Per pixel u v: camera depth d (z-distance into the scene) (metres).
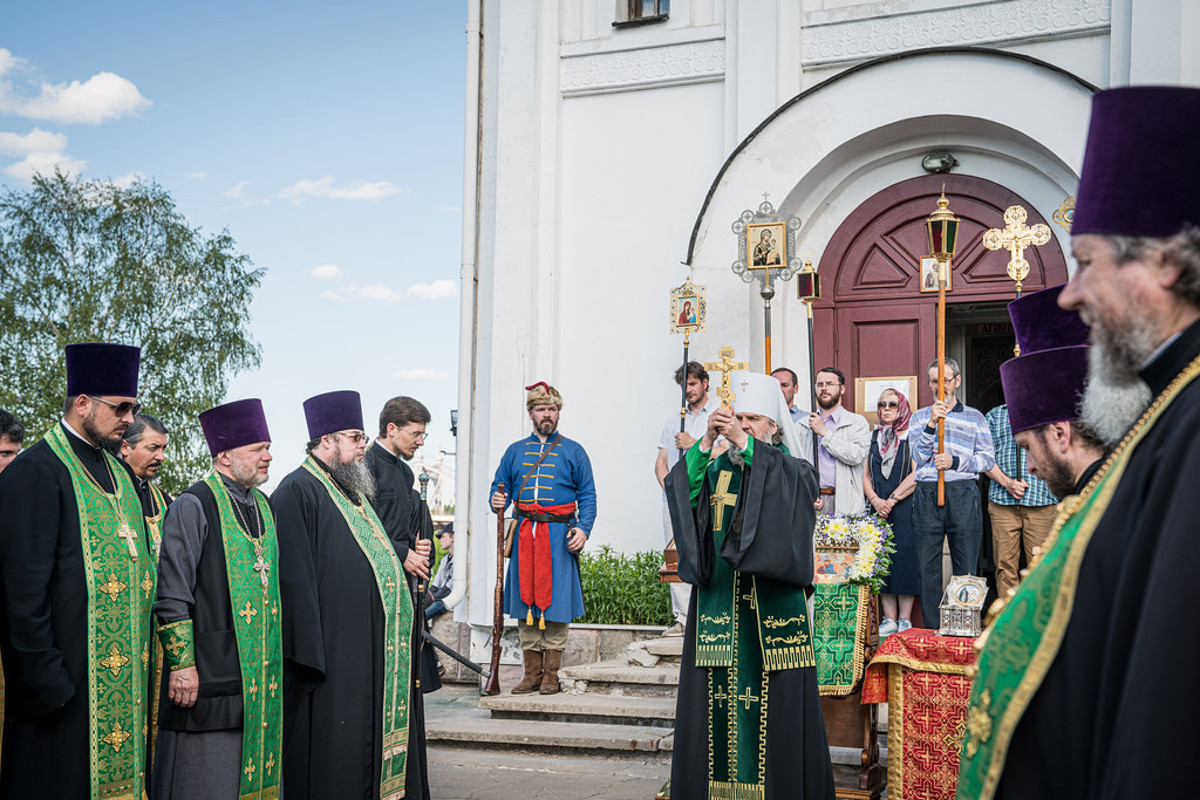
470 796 6.45
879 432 8.72
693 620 5.37
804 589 5.35
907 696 5.59
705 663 5.23
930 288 8.47
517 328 10.93
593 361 10.91
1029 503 7.85
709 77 10.77
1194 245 1.86
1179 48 9.01
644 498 10.60
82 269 28.48
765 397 5.29
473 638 10.58
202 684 4.82
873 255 10.50
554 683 8.69
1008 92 9.48
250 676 4.95
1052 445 2.91
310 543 5.55
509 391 10.88
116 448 5.02
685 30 10.84
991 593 8.64
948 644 5.49
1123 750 1.66
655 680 8.43
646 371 10.72
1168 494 1.79
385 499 6.52
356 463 5.89
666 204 10.84
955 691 5.48
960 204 10.22
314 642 5.30
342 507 5.74
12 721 4.39
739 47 10.51
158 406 27.84
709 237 10.31
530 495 8.77
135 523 4.94
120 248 28.47
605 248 10.99
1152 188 1.88
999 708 2.07
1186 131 1.87
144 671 4.88
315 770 5.36
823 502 8.69
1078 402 2.85
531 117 11.11
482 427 11.09
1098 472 2.17
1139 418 1.99
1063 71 9.23
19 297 28.00
